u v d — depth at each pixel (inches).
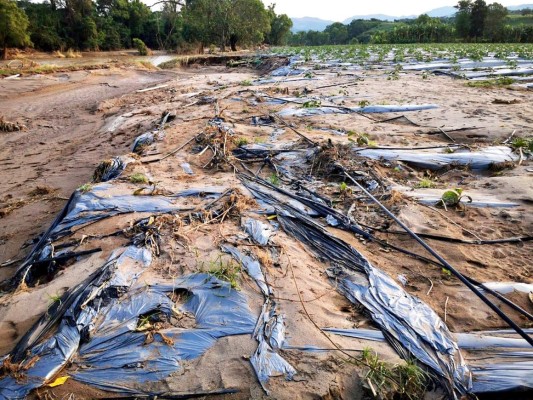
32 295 142.2
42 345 112.9
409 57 935.0
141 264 148.9
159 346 113.1
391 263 158.6
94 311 124.3
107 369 107.0
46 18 1557.6
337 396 100.6
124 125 444.1
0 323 130.4
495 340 117.4
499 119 343.3
